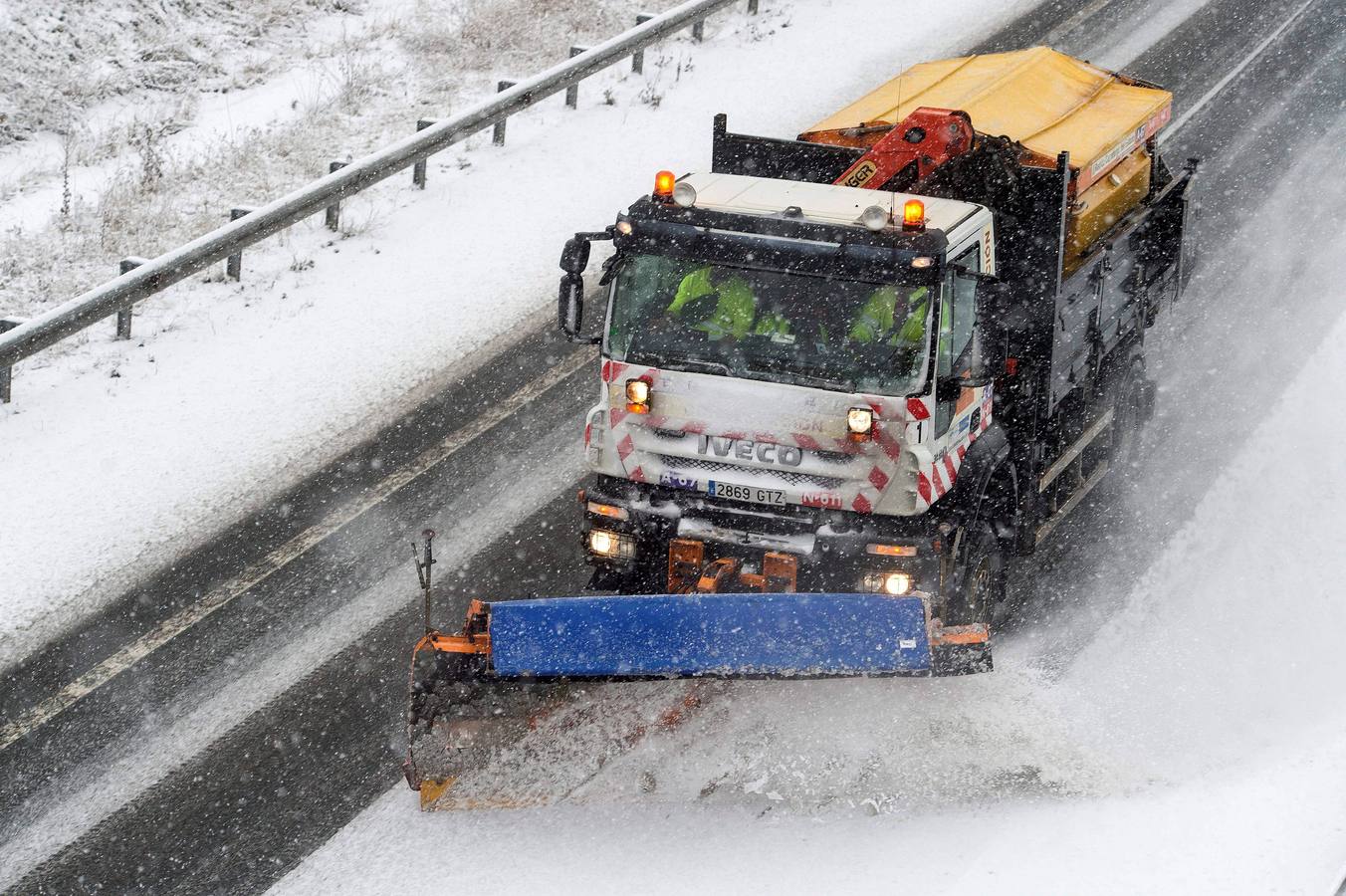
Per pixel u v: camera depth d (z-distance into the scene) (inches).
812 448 914.1
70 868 860.6
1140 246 1286.9
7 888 845.8
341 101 2164.1
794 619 840.9
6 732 981.2
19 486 1262.3
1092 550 1210.0
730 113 2048.5
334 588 1137.4
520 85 1931.6
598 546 988.6
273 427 1368.1
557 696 866.8
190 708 1002.1
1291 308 1624.0
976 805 880.3
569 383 1459.2
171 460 1310.3
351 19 2517.2
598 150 1961.1
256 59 2367.1
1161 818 866.8
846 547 930.1
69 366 1470.2
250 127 2117.4
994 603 1082.7
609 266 942.4
